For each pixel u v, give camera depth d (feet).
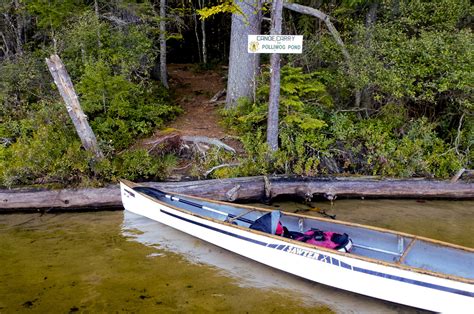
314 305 17.26
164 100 43.57
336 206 28.91
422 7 33.91
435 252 18.34
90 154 28.71
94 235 24.21
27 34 47.52
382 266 16.51
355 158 32.76
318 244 19.29
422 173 31.48
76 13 38.81
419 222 26.02
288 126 32.71
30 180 29.01
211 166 31.19
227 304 17.20
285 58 41.65
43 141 29.60
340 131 33.30
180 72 60.70
